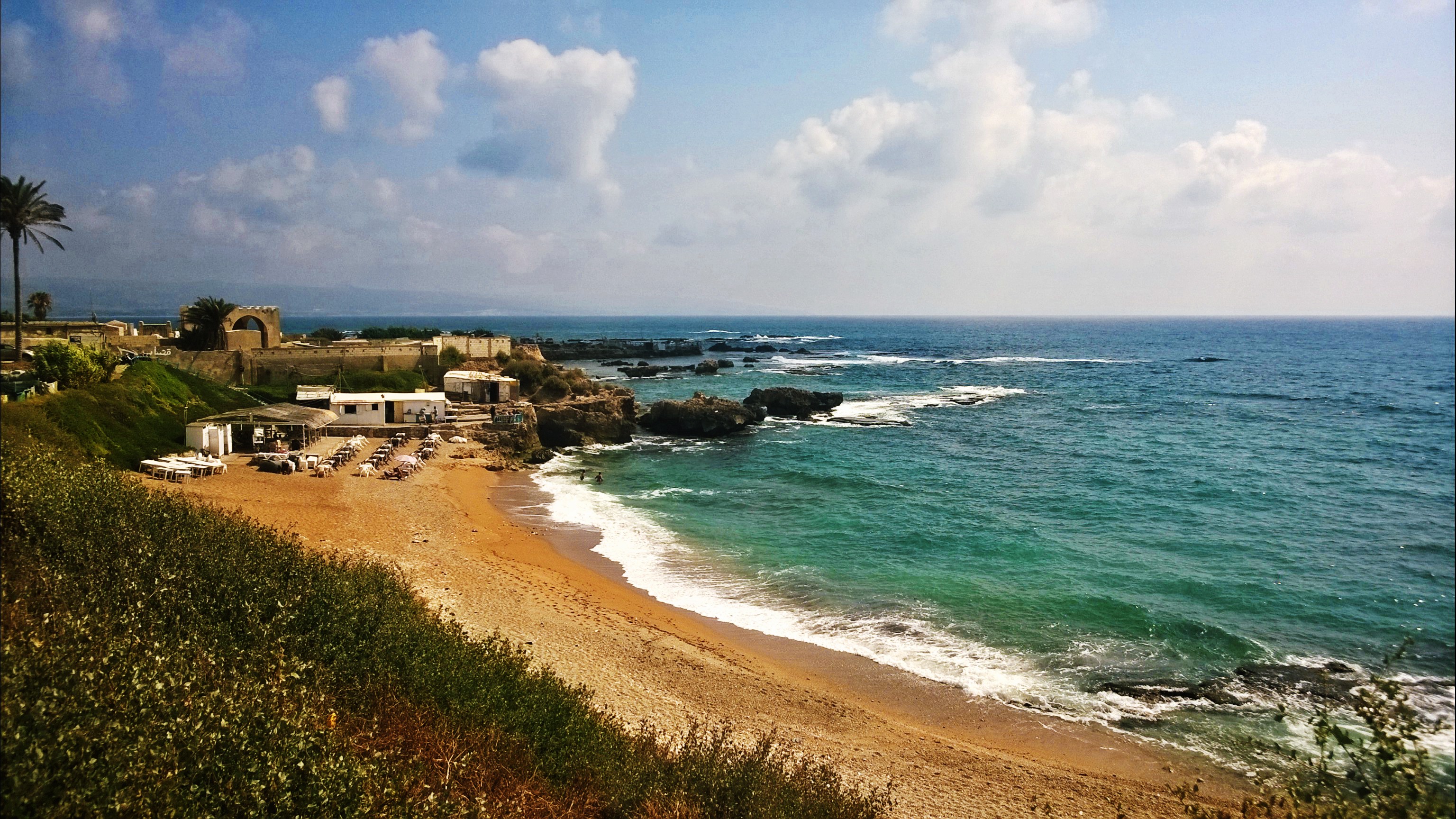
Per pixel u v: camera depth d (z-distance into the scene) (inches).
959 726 786.8
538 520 1481.3
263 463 1608.0
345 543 1168.8
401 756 411.2
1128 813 635.5
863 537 1435.8
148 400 1696.6
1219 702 845.8
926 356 6806.1
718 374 4879.4
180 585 536.1
